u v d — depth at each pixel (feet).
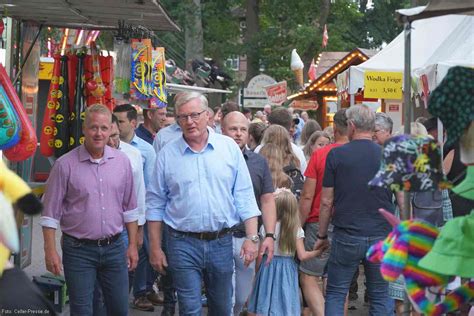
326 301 25.59
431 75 42.39
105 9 30.30
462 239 14.24
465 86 15.15
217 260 23.26
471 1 16.17
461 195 15.10
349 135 25.64
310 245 29.12
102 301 26.27
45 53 58.95
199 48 125.39
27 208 15.98
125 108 32.50
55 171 23.48
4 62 30.66
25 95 34.81
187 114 23.02
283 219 27.61
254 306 28.17
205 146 23.41
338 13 148.25
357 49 88.94
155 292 35.32
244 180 23.81
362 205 24.91
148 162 32.68
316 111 108.17
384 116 29.53
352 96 50.37
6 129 25.59
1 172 15.93
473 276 14.12
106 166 23.75
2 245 15.75
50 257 23.38
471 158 15.17
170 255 23.26
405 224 14.93
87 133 23.39
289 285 27.89
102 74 33.53
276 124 33.37
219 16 142.10
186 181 23.07
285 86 103.04
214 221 23.08
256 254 23.81
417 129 28.07
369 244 24.88
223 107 41.06
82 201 23.43
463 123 15.12
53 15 32.19
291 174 31.91
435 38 47.83
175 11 124.57
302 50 136.26
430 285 14.78
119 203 23.98
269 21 146.72
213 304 23.68
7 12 30.40
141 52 36.45
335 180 25.27
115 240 23.85
